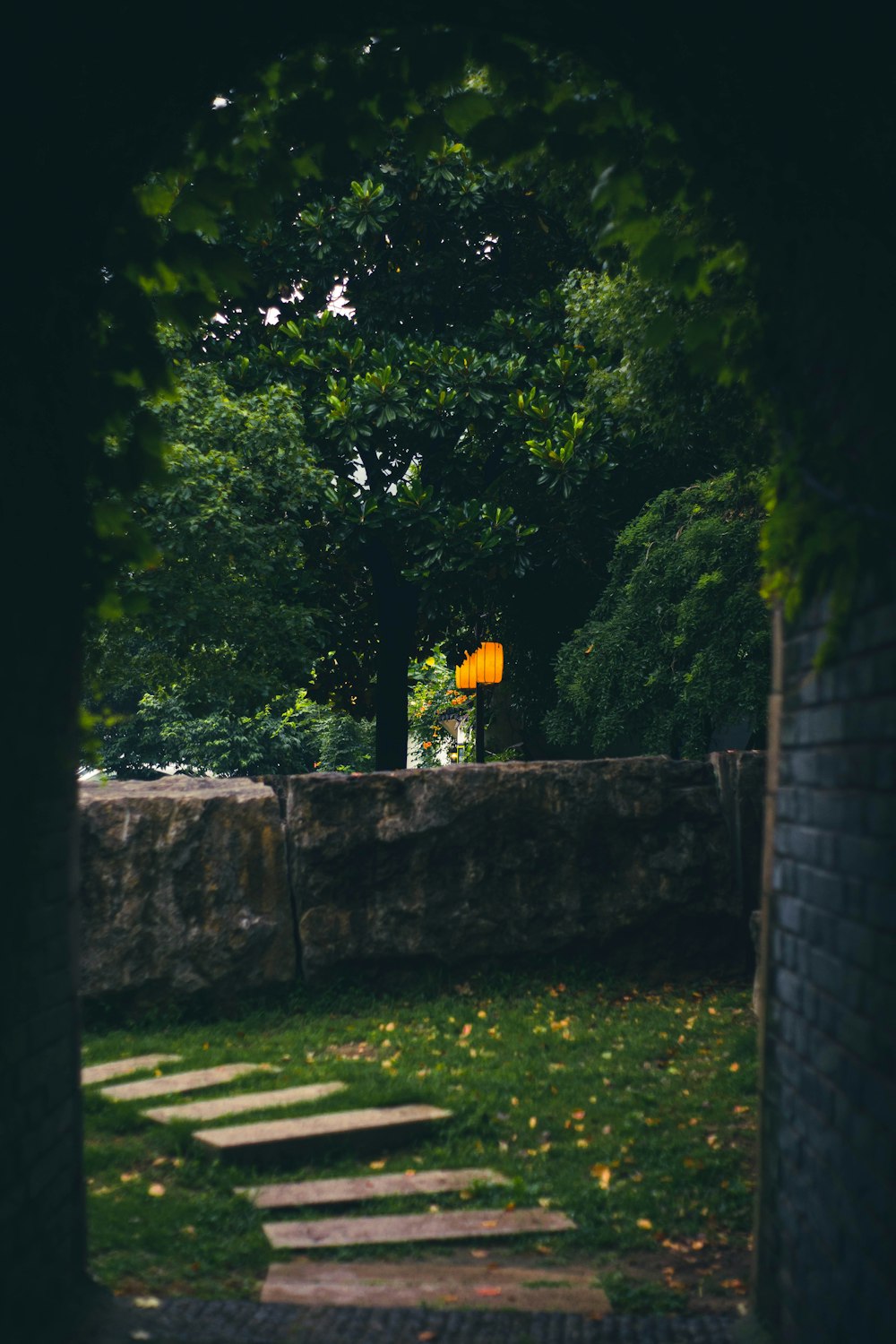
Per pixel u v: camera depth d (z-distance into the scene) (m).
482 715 16.84
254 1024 8.11
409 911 8.78
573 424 15.20
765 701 11.59
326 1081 6.45
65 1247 3.42
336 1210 4.83
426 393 15.80
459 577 16.00
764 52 3.24
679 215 5.05
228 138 4.11
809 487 2.91
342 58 4.15
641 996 8.80
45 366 3.30
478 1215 4.73
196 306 4.34
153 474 3.93
